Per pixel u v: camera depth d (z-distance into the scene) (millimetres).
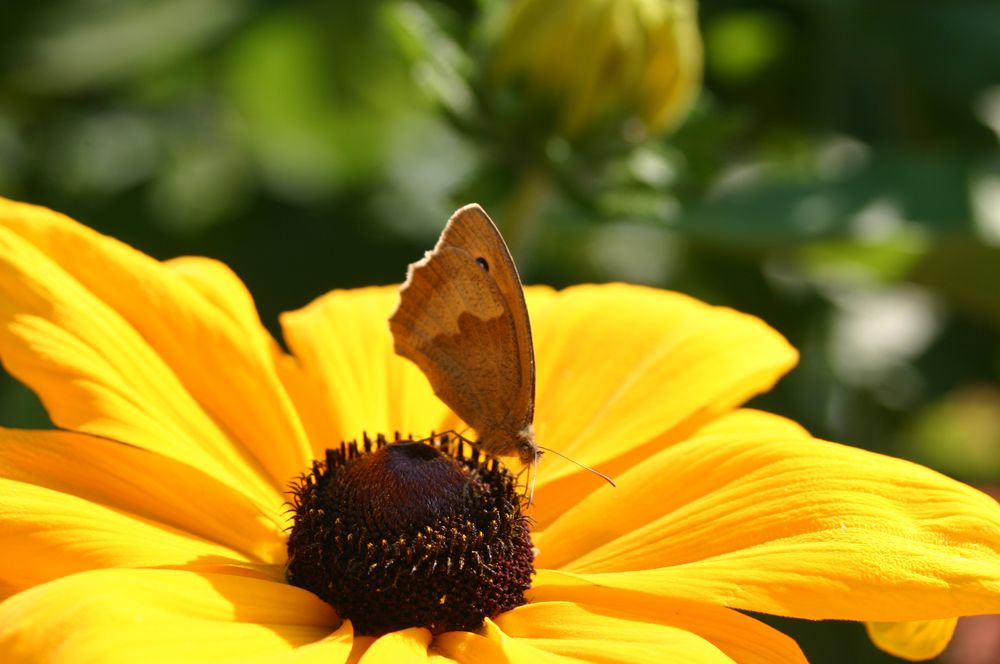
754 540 312
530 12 378
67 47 434
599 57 377
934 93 426
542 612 312
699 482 323
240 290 345
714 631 309
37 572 299
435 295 313
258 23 439
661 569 311
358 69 454
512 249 383
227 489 321
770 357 344
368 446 327
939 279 401
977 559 303
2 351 312
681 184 388
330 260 445
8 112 451
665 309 353
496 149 383
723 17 430
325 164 469
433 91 381
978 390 492
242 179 461
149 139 467
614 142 382
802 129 434
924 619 299
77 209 449
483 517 315
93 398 313
